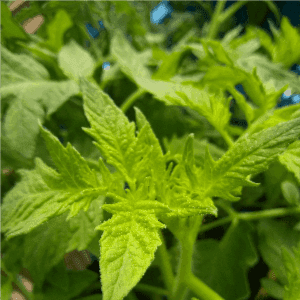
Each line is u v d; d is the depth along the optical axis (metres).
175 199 0.14
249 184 0.13
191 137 0.14
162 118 0.29
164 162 0.15
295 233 0.26
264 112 0.19
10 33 0.26
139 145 0.15
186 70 0.32
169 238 0.27
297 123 0.13
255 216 0.25
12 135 0.19
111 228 0.12
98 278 0.25
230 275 0.23
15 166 0.23
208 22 0.51
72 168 0.14
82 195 0.14
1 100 0.20
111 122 0.15
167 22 0.53
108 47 0.37
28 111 0.20
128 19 0.38
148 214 0.13
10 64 0.22
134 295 0.23
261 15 0.46
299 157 0.16
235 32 0.36
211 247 0.24
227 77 0.20
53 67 0.28
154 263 0.23
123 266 0.11
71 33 0.33
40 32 0.34
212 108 0.17
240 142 0.14
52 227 0.18
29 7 0.29
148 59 0.31
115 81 0.33
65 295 0.21
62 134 0.27
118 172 0.15
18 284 0.22
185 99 0.17
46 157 0.22
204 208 0.13
